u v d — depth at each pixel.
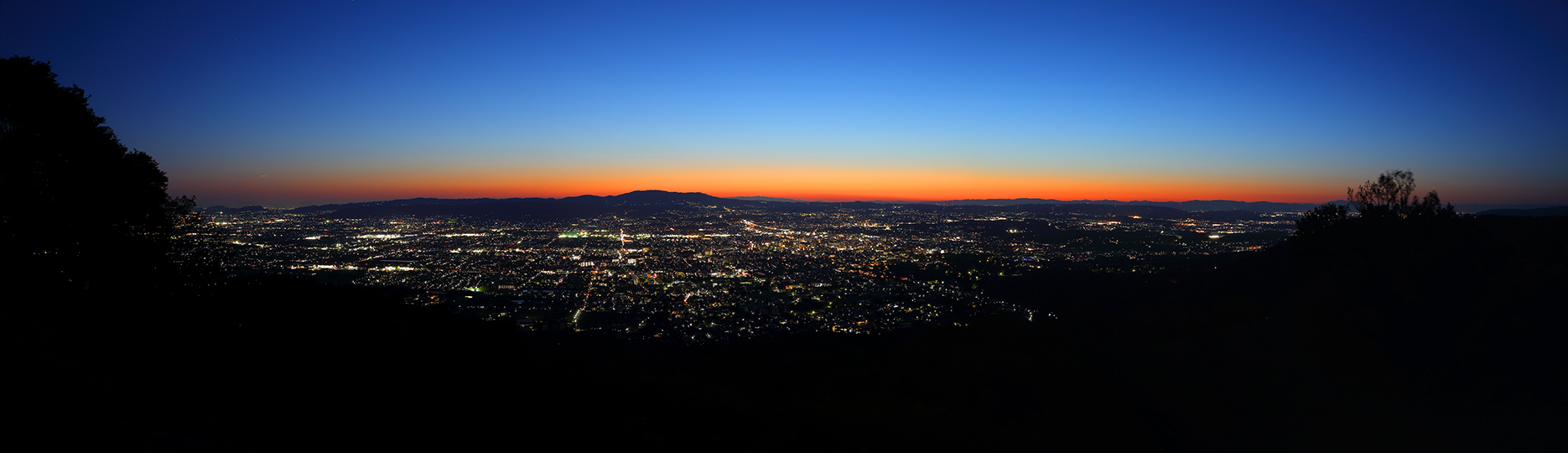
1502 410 7.96
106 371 5.80
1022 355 16.12
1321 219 13.77
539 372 10.52
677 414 9.55
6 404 4.34
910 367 15.64
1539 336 9.38
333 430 6.21
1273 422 9.16
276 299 11.81
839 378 14.85
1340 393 9.85
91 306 8.30
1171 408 10.64
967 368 14.91
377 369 8.65
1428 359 10.16
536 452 6.89
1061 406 11.30
